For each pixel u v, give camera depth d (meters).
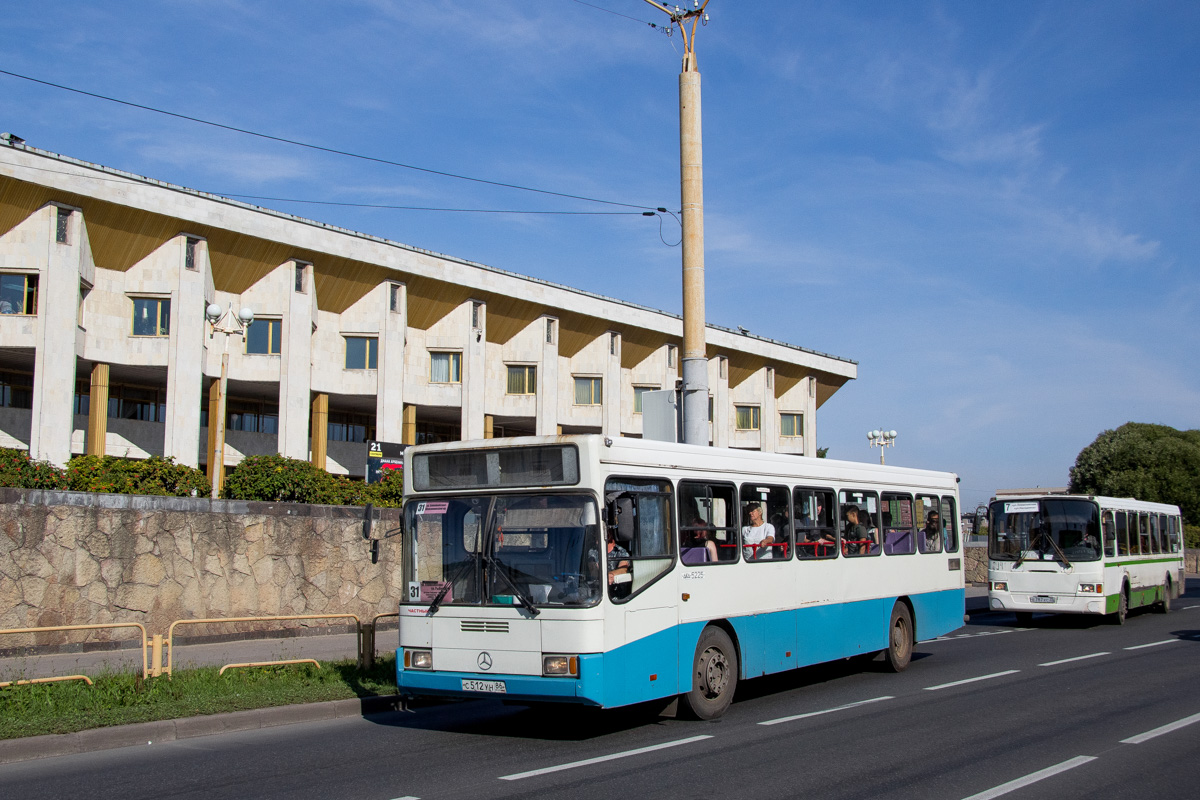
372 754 9.27
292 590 18.48
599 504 9.54
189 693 11.40
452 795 7.57
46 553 15.23
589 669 9.21
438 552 10.15
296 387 40.47
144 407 41.03
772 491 12.35
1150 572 25.94
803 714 11.26
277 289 40.81
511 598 9.60
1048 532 22.89
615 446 9.88
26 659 14.04
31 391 37.94
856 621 13.77
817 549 13.07
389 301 44.12
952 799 7.39
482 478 10.08
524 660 9.45
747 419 62.50
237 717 10.63
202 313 37.88
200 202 37.53
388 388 43.81
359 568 19.70
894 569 14.85
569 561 9.48
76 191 34.31
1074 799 7.42
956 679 14.12
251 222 39.00
